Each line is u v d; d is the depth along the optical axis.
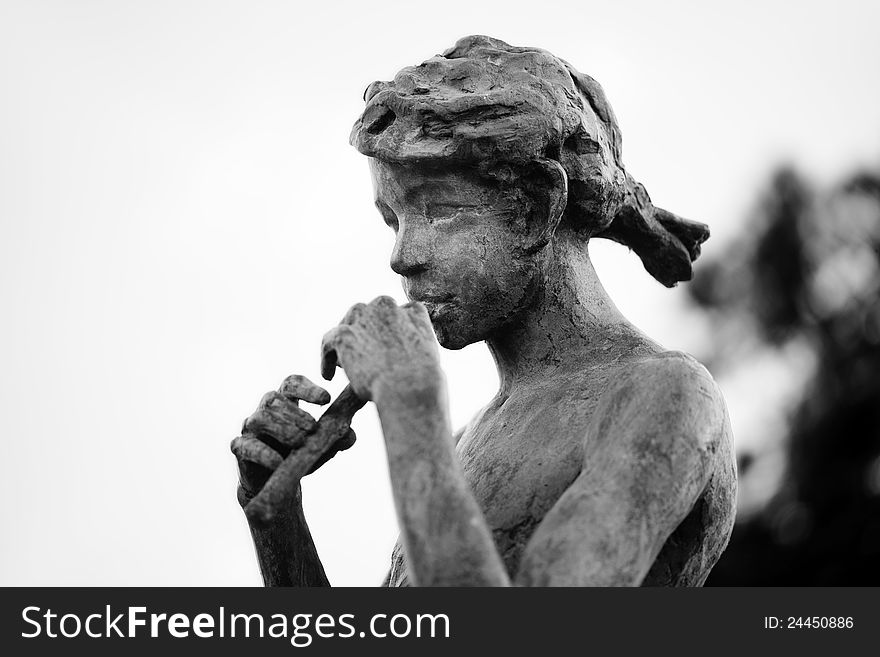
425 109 11.48
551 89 11.62
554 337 11.79
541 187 11.56
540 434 11.30
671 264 12.80
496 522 11.02
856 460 25.19
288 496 10.91
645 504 10.29
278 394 10.98
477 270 11.54
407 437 10.16
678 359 10.95
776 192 26.70
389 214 11.93
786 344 26.09
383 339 10.62
